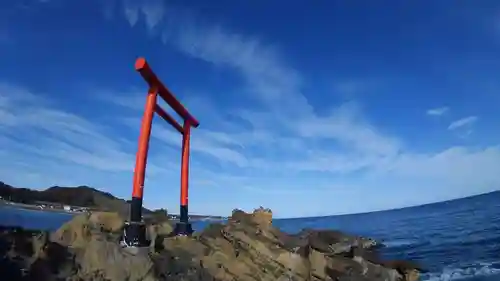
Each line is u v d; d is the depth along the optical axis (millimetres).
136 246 15266
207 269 16422
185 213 21969
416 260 32094
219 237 20656
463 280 24938
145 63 16766
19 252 12633
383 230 69688
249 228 22562
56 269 13023
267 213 24750
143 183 16531
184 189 22359
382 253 33156
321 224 127625
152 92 17734
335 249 26672
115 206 23594
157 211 24609
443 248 37906
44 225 30516
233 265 17781
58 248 13625
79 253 14000
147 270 14367
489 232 46969
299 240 22734
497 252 33281
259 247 19953
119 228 17047
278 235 22797
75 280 13047
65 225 15742
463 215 84938
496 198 141125
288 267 18906
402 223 85000
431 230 59156
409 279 25344
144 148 16828
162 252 16547
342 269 22078
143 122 17250
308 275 19453
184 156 22938
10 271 11781
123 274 13883
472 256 32500
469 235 46250
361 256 26422
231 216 24922
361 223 109375
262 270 18203
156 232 17844
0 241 12352
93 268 13695
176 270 15383
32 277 12242
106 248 14367
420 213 122000
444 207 135375
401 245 42656
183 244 18469
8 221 33312
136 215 15984
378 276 23359
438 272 27422
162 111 20109
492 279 24578
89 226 15953
